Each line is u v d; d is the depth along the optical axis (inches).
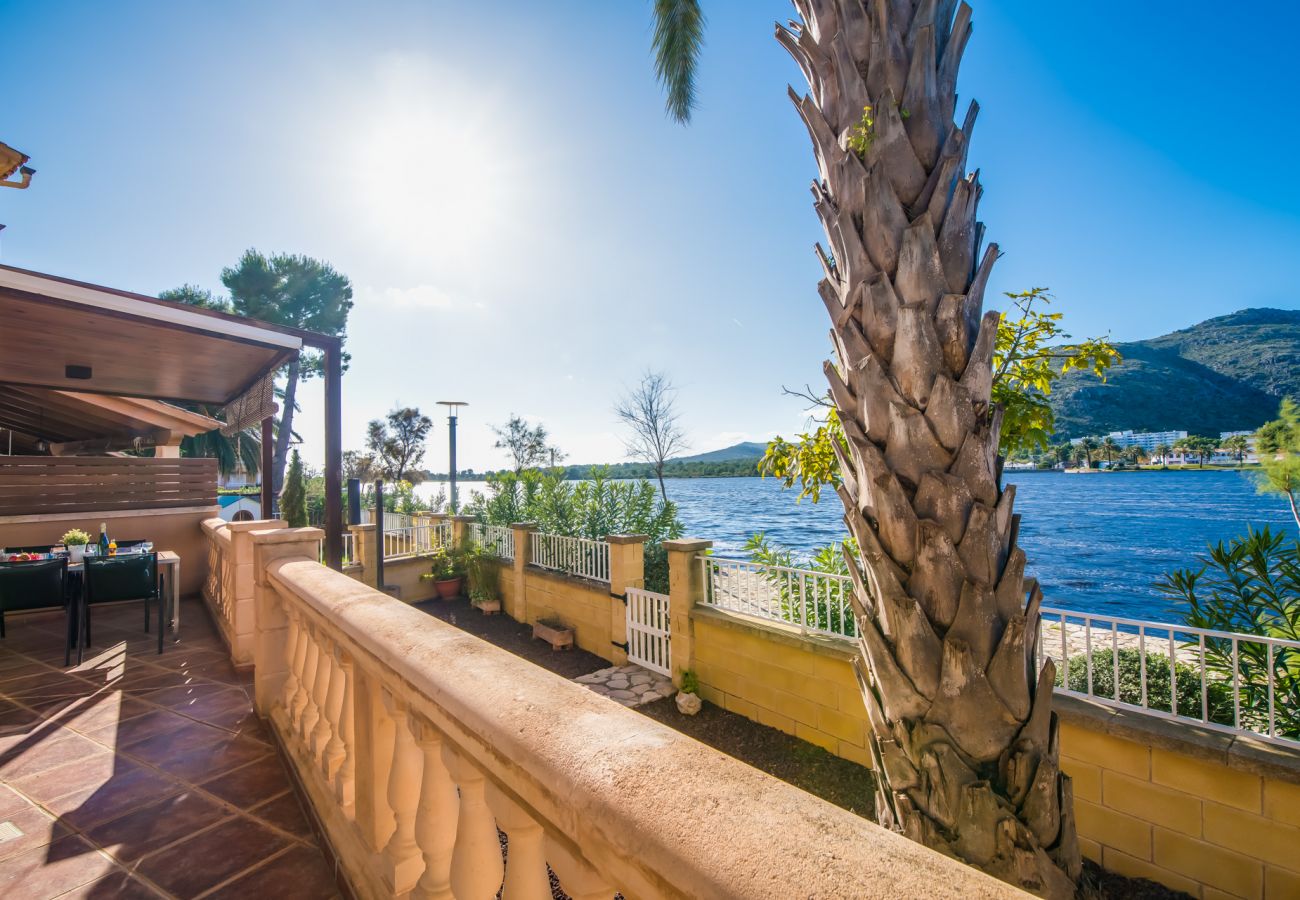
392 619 62.2
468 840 42.7
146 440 467.5
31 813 91.7
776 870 19.6
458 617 423.5
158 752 113.0
